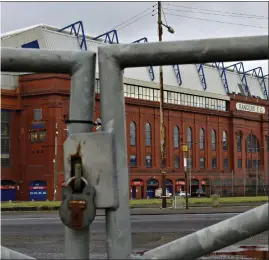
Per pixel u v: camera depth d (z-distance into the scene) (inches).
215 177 3472.0
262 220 94.3
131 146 3041.3
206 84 3690.9
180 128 3383.4
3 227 574.2
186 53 97.0
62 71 102.1
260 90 4343.0
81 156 94.7
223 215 860.6
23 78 2716.5
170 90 3341.5
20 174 2701.8
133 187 3009.4
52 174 2603.3
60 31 2974.9
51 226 589.3
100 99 100.5
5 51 100.2
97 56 101.6
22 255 98.7
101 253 324.2
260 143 4052.7
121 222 96.0
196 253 97.2
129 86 3105.3
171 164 3280.0
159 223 621.3
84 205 91.9
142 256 97.7
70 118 100.8
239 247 351.6
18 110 2721.5
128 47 99.0
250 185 2583.7
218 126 3690.9
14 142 2711.6
